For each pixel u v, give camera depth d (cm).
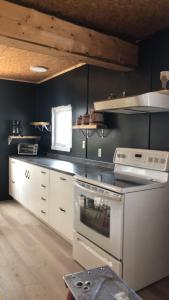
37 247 286
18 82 480
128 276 201
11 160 464
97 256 218
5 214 398
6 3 196
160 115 249
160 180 223
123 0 199
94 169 296
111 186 203
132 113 277
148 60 262
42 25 213
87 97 354
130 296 104
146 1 201
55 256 266
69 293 113
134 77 278
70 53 230
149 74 260
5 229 336
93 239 224
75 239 253
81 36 235
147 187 206
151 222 212
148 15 223
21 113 487
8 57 339
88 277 117
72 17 227
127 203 196
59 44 223
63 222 291
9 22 198
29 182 385
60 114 433
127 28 249
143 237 208
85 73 357
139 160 246
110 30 253
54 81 440
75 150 385
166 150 243
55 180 305
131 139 282
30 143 494
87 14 222
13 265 247
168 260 229
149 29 250
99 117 308
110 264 204
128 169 255
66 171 280
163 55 247
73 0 200
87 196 230
